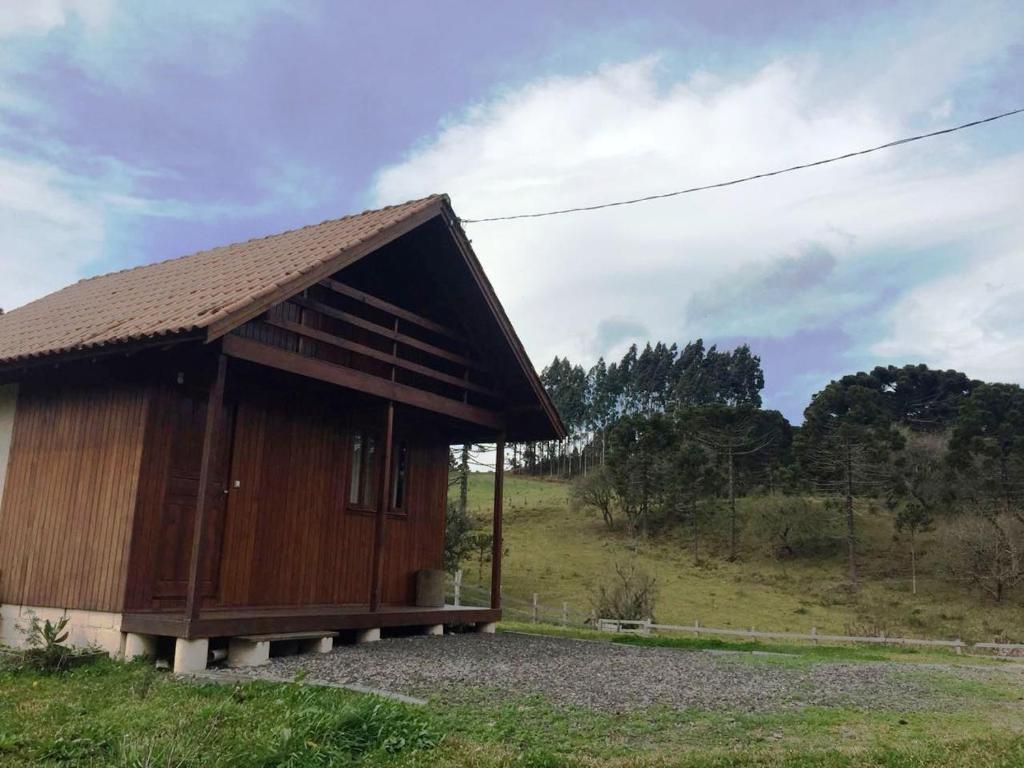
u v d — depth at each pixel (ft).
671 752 16.35
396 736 15.72
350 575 36.24
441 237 36.17
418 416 39.91
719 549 130.93
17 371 29.40
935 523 126.72
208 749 14.78
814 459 145.69
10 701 18.72
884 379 207.41
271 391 32.73
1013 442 143.23
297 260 29.30
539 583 109.29
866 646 63.57
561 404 246.68
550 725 18.11
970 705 25.32
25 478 30.17
